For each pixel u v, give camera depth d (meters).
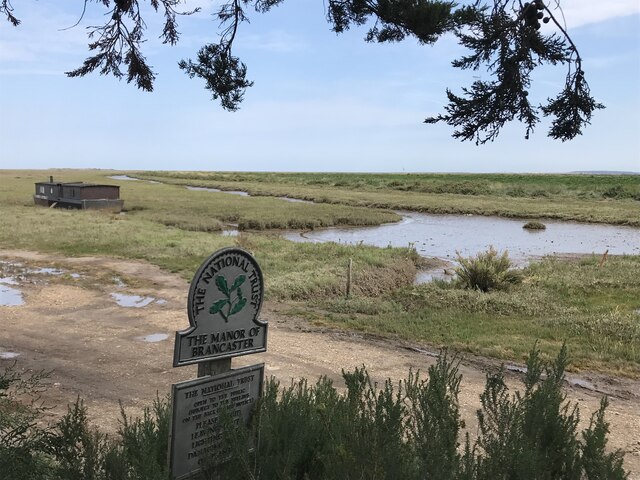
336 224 41.62
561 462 3.26
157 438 3.50
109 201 41.94
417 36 4.21
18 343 9.25
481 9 3.52
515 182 104.00
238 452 3.18
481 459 3.23
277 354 9.06
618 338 10.70
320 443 3.38
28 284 14.98
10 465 3.00
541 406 3.38
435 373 3.58
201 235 27.25
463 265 16.97
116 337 9.92
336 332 10.81
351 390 3.77
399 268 19.36
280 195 72.56
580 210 52.69
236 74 4.92
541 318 12.33
